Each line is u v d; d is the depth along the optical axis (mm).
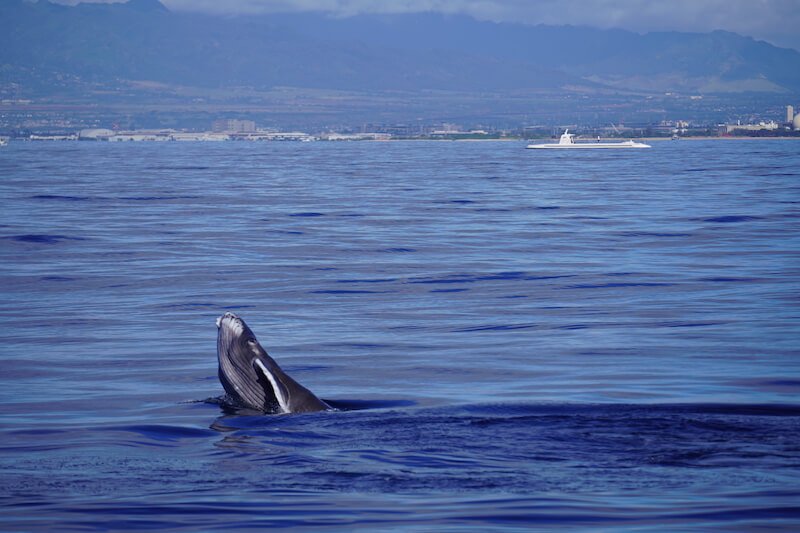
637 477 19891
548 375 32500
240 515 18062
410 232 85875
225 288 54031
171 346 38188
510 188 156500
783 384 30578
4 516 18172
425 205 118125
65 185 163625
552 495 18875
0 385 31641
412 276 58531
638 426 23562
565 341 38688
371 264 64125
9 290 53531
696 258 66312
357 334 40562
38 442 24172
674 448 21797
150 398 29531
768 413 26812
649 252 70312
